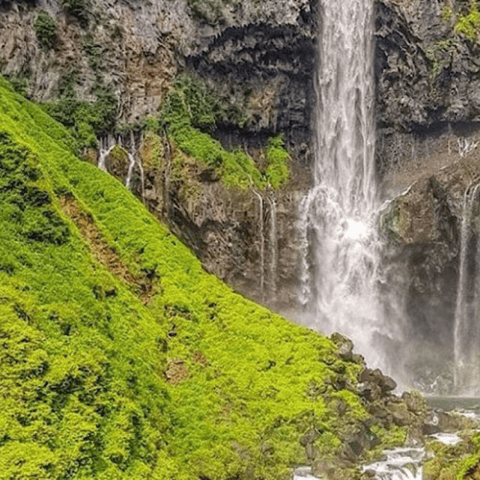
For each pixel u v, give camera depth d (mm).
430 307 54688
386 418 33688
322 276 54531
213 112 54156
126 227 38906
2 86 44469
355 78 58500
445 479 28812
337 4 58312
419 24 57188
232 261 50250
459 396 53906
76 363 26016
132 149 49906
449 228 53125
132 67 51719
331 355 35312
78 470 23547
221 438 29016
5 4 47344
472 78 57469
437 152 57875
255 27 55062
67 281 30125
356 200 57719
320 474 29047
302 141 57938
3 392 24062
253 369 33594
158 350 32219
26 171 32312
